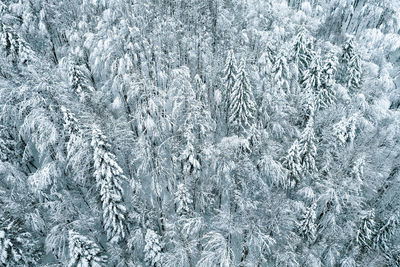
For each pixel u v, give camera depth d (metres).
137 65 31.88
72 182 26.50
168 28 36.97
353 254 26.36
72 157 23.03
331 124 33.50
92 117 24.80
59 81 28.34
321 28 55.69
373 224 26.58
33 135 25.12
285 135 33.66
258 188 27.28
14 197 23.47
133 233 24.47
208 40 37.28
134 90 29.23
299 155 27.42
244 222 23.50
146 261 23.58
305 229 26.25
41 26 34.75
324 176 29.47
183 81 28.03
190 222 23.42
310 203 29.42
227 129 33.81
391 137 35.91
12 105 27.19
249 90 30.05
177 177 28.64
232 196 25.98
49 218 24.05
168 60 34.84
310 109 32.88
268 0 48.72
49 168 24.28
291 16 50.12
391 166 33.97
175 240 24.30
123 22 33.25
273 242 25.27
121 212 23.28
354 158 28.81
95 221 25.44
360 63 38.06
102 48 32.88
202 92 31.33
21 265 20.56
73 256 19.28
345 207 29.12
